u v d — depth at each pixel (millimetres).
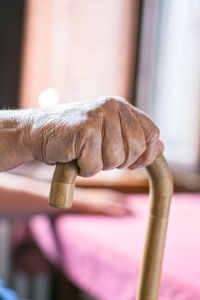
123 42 2672
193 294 906
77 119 518
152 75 2666
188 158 2451
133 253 1129
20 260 1832
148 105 2682
